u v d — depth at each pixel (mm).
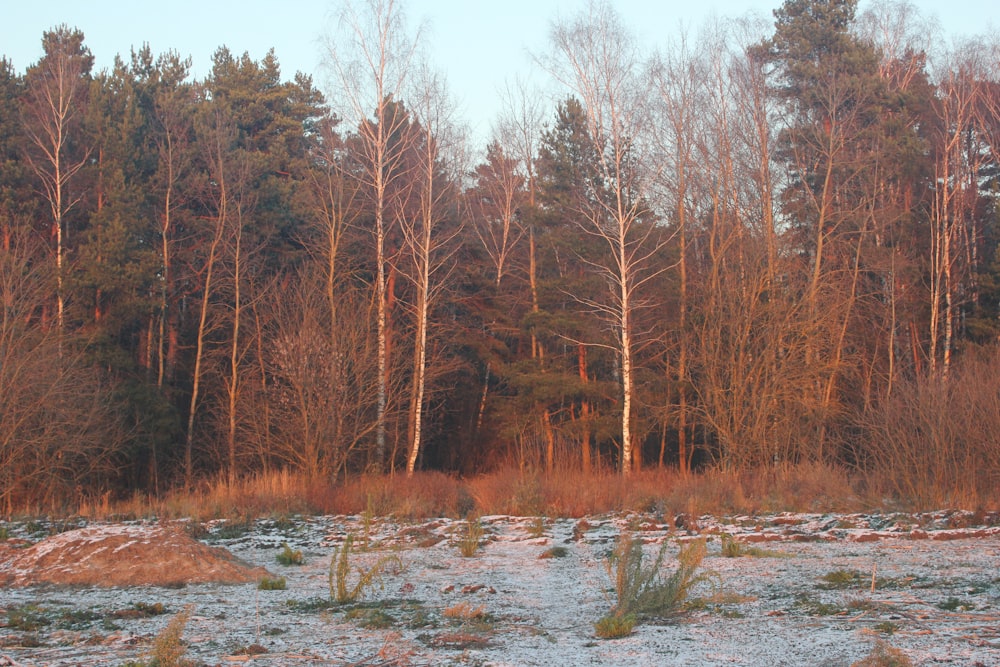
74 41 37938
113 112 33625
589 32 28234
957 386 19328
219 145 33406
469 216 38406
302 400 26719
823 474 20641
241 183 33656
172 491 26375
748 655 6211
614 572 10289
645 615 7898
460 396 37938
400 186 34750
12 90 34219
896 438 19953
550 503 18469
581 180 34969
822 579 9508
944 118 33438
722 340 28484
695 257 35031
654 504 18547
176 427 31516
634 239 31875
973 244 36312
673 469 28969
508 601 8773
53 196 32812
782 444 26609
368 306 29844
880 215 31672
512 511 18297
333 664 6172
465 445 37531
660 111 30812
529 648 6613
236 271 32875
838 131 31625
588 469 26016
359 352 28922
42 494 24156
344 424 27422
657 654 6305
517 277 37000
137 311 31297
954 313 35406
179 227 36281
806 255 33812
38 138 31469
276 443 28734
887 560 10688
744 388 26766
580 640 6902
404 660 6234
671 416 29656
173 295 34562
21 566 10625
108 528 11891
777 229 30922
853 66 33844
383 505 19156
